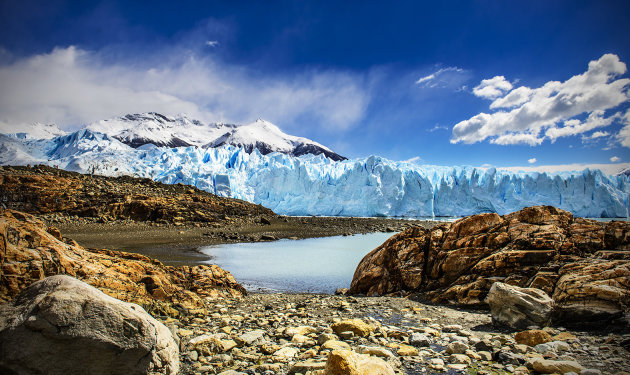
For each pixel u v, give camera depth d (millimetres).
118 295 7055
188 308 7934
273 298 10219
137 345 3508
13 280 5609
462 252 10305
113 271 7801
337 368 3768
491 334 6492
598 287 6914
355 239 31812
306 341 5781
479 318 7758
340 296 10852
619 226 9352
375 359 3998
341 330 6344
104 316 3473
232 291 10438
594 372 4215
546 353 5082
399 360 4969
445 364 4949
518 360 4949
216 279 10781
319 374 4086
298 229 39156
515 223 10508
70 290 3541
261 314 7988
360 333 6176
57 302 3385
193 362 4852
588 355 5215
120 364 3430
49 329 3266
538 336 5816
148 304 7215
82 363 3314
